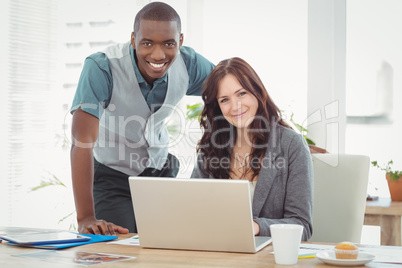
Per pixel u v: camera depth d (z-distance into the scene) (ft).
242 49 10.93
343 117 10.41
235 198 4.23
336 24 10.40
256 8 10.82
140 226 4.59
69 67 12.26
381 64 10.28
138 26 6.40
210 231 4.37
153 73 6.58
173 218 4.47
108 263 3.93
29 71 12.19
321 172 6.53
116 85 6.96
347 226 6.34
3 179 11.96
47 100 12.26
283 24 10.65
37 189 12.21
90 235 5.24
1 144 11.91
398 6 10.17
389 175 9.05
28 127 12.17
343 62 10.40
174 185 4.40
